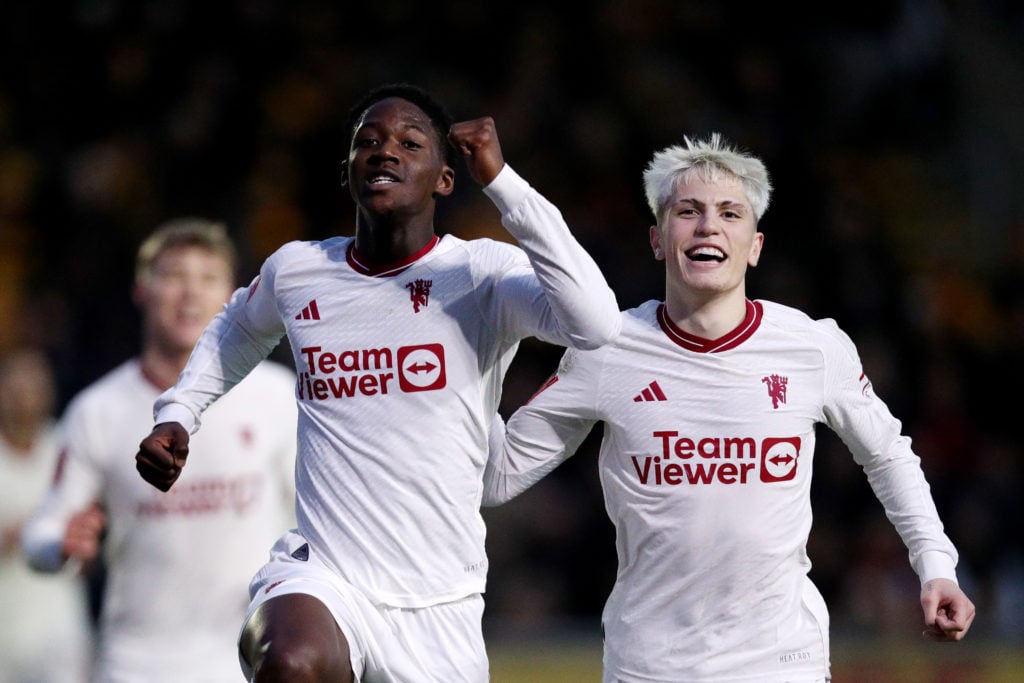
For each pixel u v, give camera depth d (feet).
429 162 50.57
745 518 52.85
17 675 84.79
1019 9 196.13
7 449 85.81
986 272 172.86
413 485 49.85
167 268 69.36
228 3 164.66
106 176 152.97
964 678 94.58
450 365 50.29
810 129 172.14
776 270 145.07
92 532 64.69
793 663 52.75
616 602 54.60
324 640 45.93
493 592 121.70
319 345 51.03
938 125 183.01
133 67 161.89
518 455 55.67
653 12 172.96
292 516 70.38
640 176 159.63
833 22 183.21
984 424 143.54
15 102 162.20
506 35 166.30
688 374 53.93
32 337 133.80
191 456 66.59
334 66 164.45
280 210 152.56
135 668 65.82
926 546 54.39
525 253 50.26
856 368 55.36
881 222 169.58
